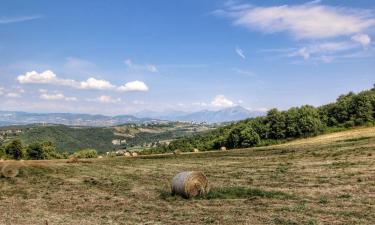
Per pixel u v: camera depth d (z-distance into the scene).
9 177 36.53
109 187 27.97
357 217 15.07
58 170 41.44
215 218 16.06
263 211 16.94
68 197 24.58
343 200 18.36
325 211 16.27
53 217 18.23
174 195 22.67
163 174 34.47
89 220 17.12
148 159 56.16
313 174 27.67
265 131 96.50
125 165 46.31
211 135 116.75
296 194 20.58
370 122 94.06
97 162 53.28
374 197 18.61
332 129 94.12
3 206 22.12
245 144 93.44
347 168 29.09
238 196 21.47
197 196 22.16
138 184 28.58
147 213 18.16
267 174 29.77
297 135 92.81
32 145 95.00
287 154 47.16
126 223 16.14
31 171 40.03
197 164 43.19
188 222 15.73
